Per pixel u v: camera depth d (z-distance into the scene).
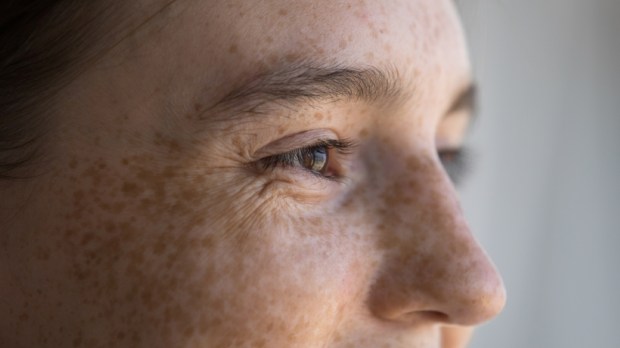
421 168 0.29
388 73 0.27
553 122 0.60
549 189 0.60
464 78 0.31
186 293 0.26
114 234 0.26
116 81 0.26
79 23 0.27
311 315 0.26
